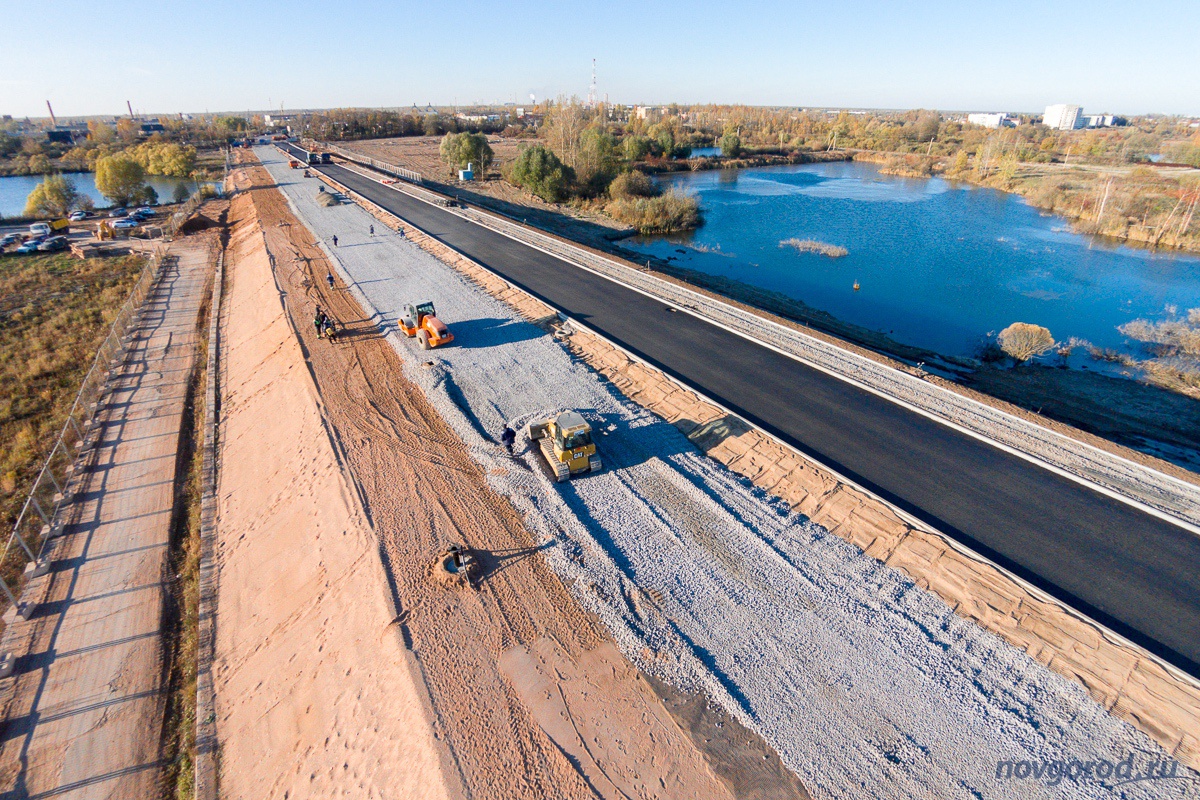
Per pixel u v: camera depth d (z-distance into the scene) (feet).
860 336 119.24
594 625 47.50
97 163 264.11
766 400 78.28
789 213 238.68
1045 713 40.04
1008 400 93.91
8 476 77.87
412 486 64.34
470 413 78.64
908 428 71.77
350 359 94.07
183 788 44.32
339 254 149.79
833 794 35.70
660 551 54.85
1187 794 35.32
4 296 147.54
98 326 128.77
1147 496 59.31
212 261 176.86
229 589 60.95
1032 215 233.55
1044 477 62.64
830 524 57.72
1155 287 148.87
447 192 248.32
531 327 103.96
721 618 47.88
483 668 44.01
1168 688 40.68
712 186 309.01
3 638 56.13
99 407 96.07
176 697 51.49
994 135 400.88
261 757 44.39
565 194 248.11
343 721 43.65
